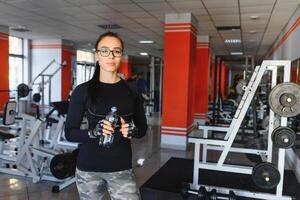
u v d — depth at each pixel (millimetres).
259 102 7684
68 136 1607
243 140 5926
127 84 1658
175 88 6434
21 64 11391
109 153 1541
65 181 4062
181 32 6293
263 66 3529
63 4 5766
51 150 4500
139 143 7207
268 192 3648
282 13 6113
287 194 3646
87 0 5418
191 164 5066
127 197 1564
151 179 4180
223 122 8836
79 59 13930
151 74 14445
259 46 11773
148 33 8961
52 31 9227
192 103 6898
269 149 3902
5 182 4156
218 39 9984
